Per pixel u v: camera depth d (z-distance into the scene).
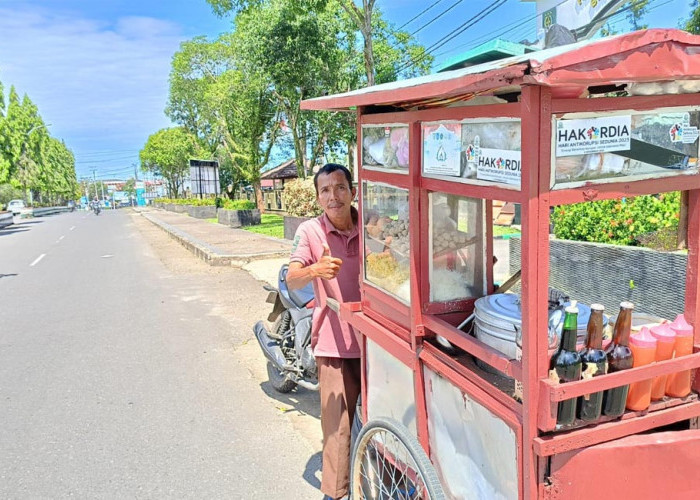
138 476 3.29
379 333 2.36
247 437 3.75
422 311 2.13
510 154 1.56
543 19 10.58
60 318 7.12
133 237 19.56
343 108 2.56
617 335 1.73
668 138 1.64
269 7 13.57
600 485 1.66
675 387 1.78
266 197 36.88
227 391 4.54
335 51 14.02
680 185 1.69
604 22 8.67
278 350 4.36
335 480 2.74
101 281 9.86
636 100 1.56
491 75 1.40
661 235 4.97
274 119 22.97
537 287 1.54
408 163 2.09
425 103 2.01
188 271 10.62
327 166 2.85
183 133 36.12
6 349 5.81
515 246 6.25
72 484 3.22
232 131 26.47
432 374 2.07
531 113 1.44
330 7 13.91
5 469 3.40
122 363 5.27
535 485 1.61
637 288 4.79
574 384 1.54
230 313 7.11
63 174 75.88
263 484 3.19
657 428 1.85
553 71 1.31
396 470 2.51
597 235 5.55
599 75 1.36
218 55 26.56
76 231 24.53
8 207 49.53
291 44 13.26
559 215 6.12
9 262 13.27
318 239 2.83
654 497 1.72
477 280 2.22
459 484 1.98
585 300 5.42
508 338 1.76
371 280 2.53
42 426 3.96
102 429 3.90
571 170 1.51
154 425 3.95
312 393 4.47
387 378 2.41
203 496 3.08
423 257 2.10
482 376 1.84
